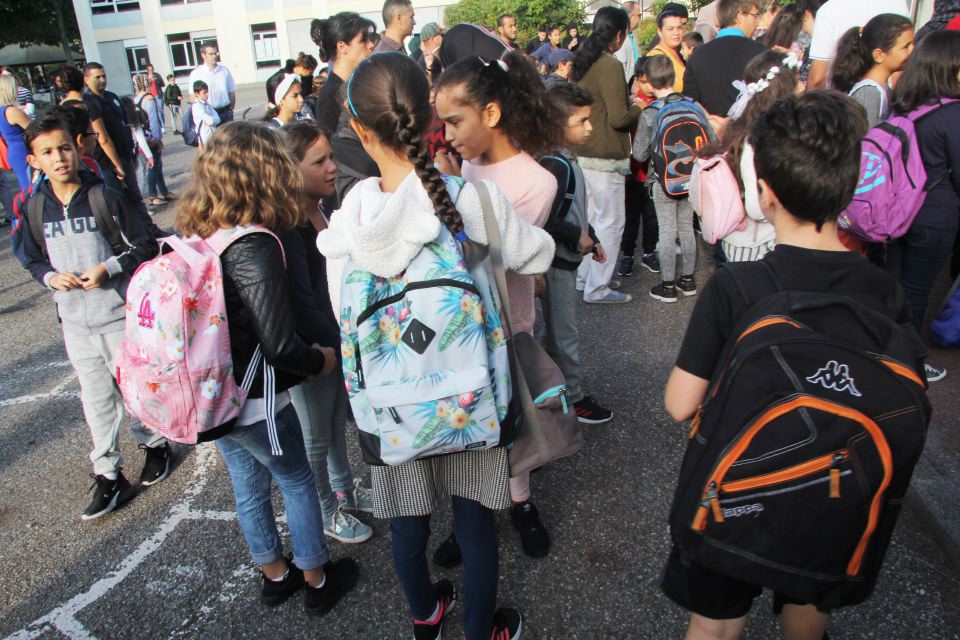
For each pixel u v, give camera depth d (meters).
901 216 2.87
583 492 2.73
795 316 1.24
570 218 2.71
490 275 1.60
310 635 2.16
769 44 4.78
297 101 4.25
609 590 2.24
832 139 1.25
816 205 1.28
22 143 5.94
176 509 2.85
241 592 2.36
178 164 11.79
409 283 1.43
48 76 31.03
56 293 2.65
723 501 1.21
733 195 2.75
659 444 3.02
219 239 1.78
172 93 18.56
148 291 1.77
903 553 2.29
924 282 3.23
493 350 1.55
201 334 1.76
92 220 2.61
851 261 1.32
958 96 2.92
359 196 1.49
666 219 4.39
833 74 3.42
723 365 1.31
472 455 1.67
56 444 3.44
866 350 1.19
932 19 4.06
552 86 2.86
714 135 4.09
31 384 4.15
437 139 2.62
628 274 5.19
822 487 1.15
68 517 2.84
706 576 1.42
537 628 2.11
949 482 2.48
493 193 1.58
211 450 3.28
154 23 32.41
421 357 1.42
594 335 4.18
